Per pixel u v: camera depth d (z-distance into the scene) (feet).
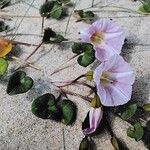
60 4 1.12
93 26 0.94
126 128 0.90
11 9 1.18
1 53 1.00
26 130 0.90
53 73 1.00
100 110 0.87
